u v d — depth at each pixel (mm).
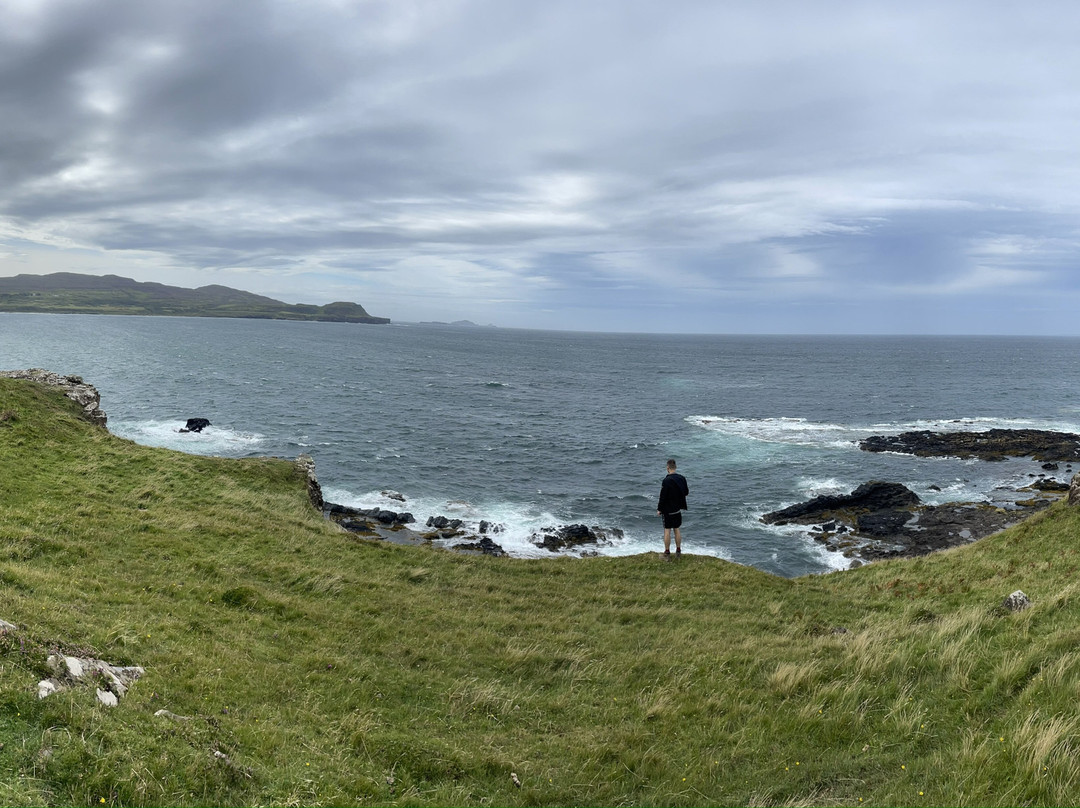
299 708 10180
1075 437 75375
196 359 149875
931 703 10781
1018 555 23422
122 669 9273
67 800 6172
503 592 20562
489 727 10953
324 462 61281
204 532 21109
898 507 50750
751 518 50000
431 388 123250
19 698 7098
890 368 199750
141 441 64312
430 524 45719
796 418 97625
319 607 16016
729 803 8750
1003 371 187875
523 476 60906
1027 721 8625
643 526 48000
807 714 11008
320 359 173875
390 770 8977
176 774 7094
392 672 12602
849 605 20156
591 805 8891
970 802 7457
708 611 19094
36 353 138750
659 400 117562
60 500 20719
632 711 11930
